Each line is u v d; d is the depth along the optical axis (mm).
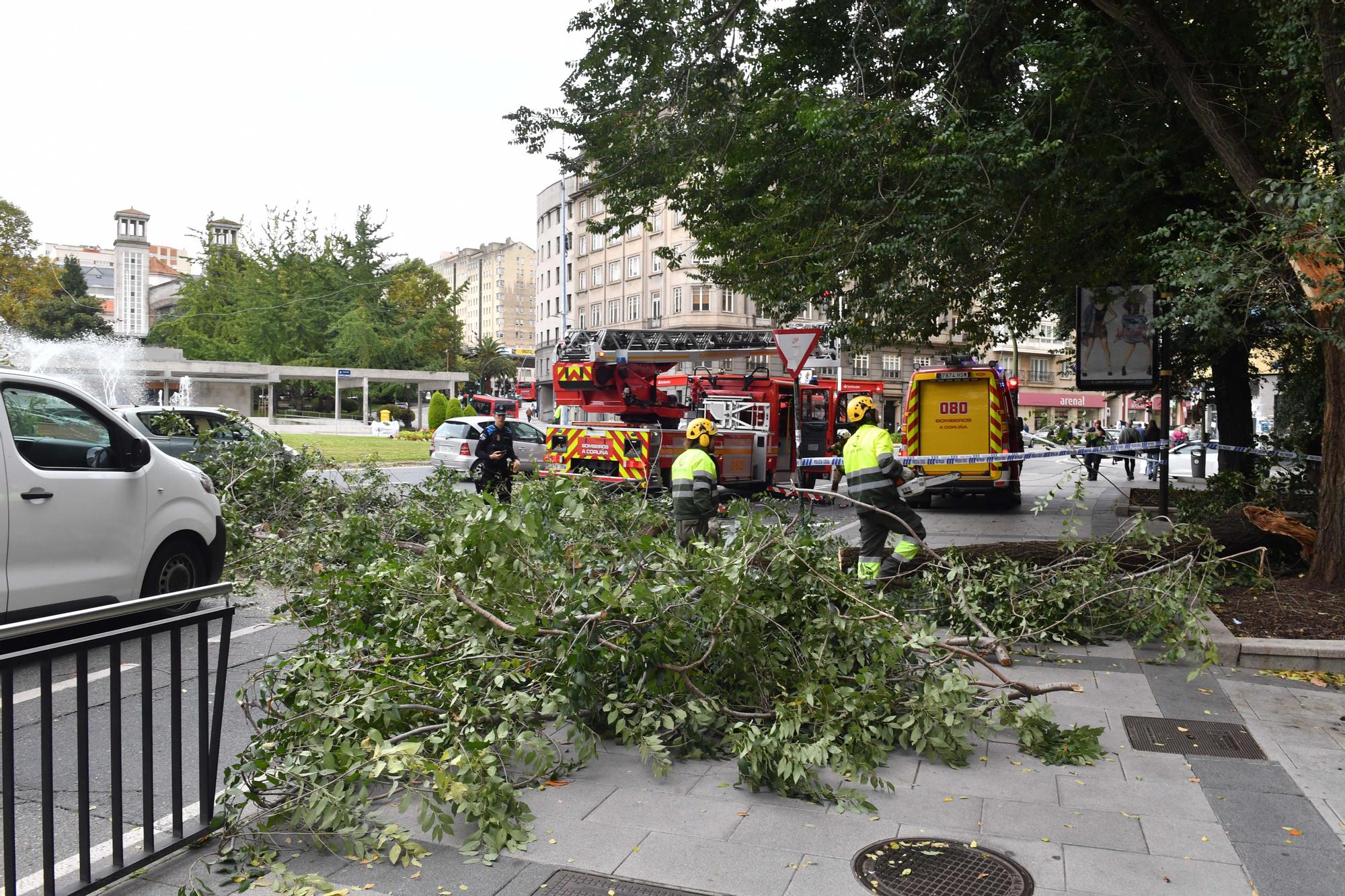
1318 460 11391
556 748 4715
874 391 26500
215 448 11281
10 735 2967
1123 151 10602
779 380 19016
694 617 4809
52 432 6297
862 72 11867
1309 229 6781
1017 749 4855
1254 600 7602
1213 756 4734
